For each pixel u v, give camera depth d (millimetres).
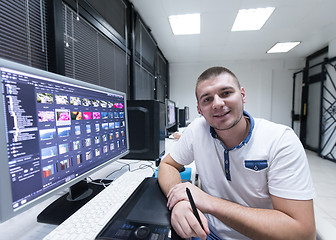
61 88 538
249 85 4742
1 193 359
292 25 2818
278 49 3920
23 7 931
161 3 2270
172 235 419
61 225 450
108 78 1852
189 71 4980
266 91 4680
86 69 1491
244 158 670
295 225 493
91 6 1508
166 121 2109
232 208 541
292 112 4652
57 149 519
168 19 2666
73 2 1266
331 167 3035
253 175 668
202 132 812
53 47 1074
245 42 3516
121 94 928
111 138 829
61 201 634
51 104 502
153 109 1193
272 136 648
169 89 5051
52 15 1059
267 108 4691
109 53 1870
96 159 711
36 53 1012
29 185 429
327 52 3744
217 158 751
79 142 613
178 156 883
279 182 584
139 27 2584
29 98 436
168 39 3383
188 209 475
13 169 392
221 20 2666
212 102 622
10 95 388
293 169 574
